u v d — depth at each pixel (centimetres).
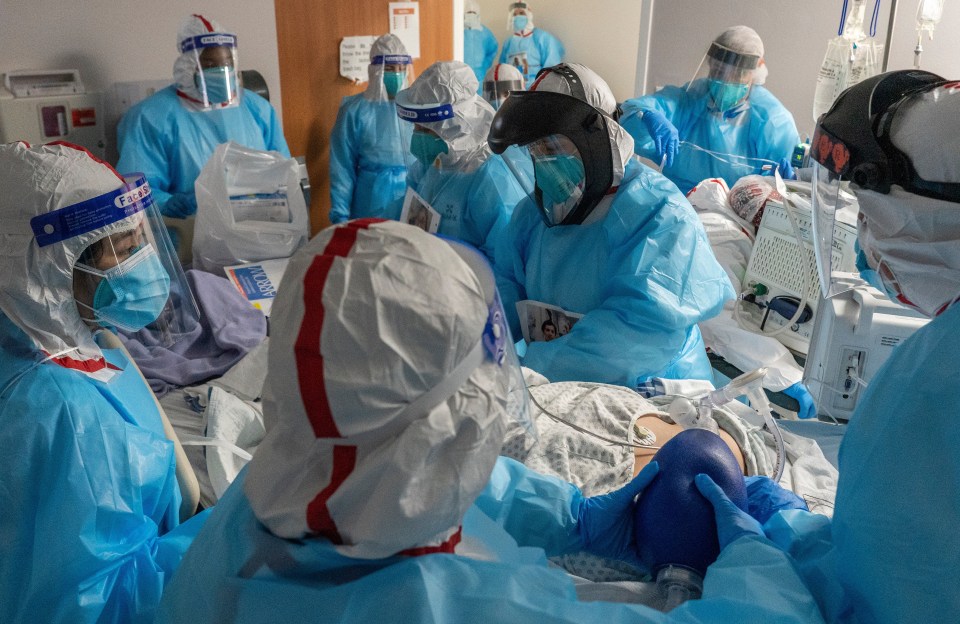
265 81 333
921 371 82
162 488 112
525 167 195
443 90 247
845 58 246
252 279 226
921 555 76
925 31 271
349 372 63
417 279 65
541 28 616
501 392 71
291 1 341
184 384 174
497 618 67
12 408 98
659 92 329
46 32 269
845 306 134
